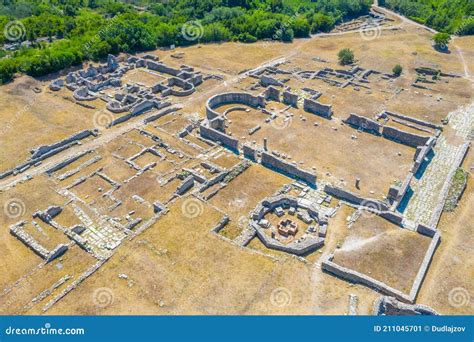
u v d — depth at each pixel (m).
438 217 43.09
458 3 109.44
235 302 33.03
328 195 46.69
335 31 106.12
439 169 51.38
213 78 77.56
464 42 91.81
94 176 50.28
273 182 48.84
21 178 49.62
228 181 48.75
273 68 81.06
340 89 72.12
